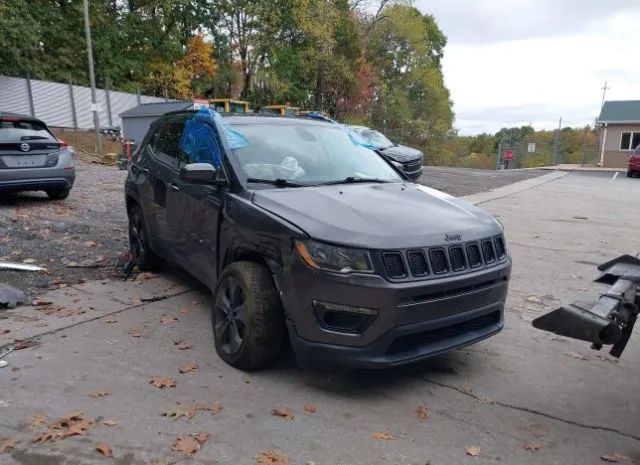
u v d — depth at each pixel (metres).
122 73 35.03
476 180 21.08
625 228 11.14
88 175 16.09
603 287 6.62
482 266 3.83
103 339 4.54
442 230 3.73
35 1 31.08
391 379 4.00
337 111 40.56
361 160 5.21
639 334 5.08
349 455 3.06
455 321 3.66
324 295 3.47
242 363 3.94
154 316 5.08
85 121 29.64
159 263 6.41
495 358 4.46
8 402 3.51
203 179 4.29
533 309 5.77
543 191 18.17
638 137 37.25
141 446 3.09
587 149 45.34
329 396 3.71
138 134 24.11
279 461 2.98
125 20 35.41
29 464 2.92
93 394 3.63
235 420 3.38
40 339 4.50
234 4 34.69
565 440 3.30
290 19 34.16
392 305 3.37
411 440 3.23
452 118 66.56
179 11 35.47
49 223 8.73
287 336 3.93
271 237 3.78
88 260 6.88
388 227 3.62
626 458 3.13
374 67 47.06
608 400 3.82
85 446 3.08
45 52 31.67
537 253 8.52
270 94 36.66
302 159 4.80
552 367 4.32
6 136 9.64
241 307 3.98
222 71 38.00
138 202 6.18
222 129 4.77
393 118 49.09
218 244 4.46
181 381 3.85
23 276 6.11
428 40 63.00
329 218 3.69
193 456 3.02
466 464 3.02
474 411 3.60
